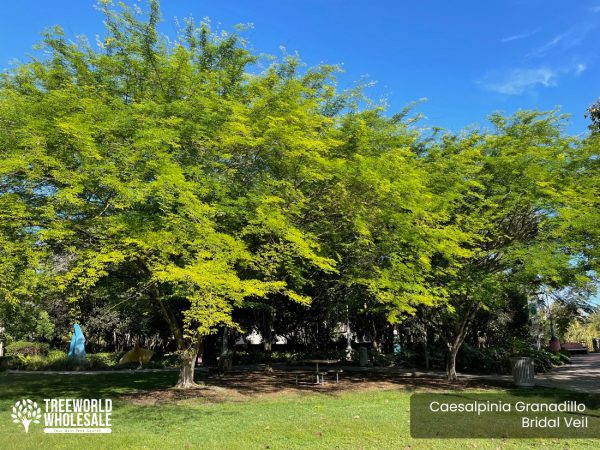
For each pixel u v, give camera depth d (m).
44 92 11.88
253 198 10.71
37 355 25.38
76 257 10.72
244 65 13.85
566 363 24.44
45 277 9.93
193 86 11.90
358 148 12.91
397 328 25.16
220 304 9.46
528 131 15.17
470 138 15.34
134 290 14.05
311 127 11.77
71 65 12.58
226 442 7.77
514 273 14.20
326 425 8.94
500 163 14.13
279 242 11.80
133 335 32.38
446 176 13.62
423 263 12.33
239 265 11.79
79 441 7.93
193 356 14.87
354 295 16.55
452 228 13.14
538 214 14.84
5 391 14.40
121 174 9.91
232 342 26.33
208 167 11.63
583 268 12.80
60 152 9.93
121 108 10.95
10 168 9.05
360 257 13.37
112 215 10.67
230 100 12.07
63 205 9.97
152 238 9.74
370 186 11.70
